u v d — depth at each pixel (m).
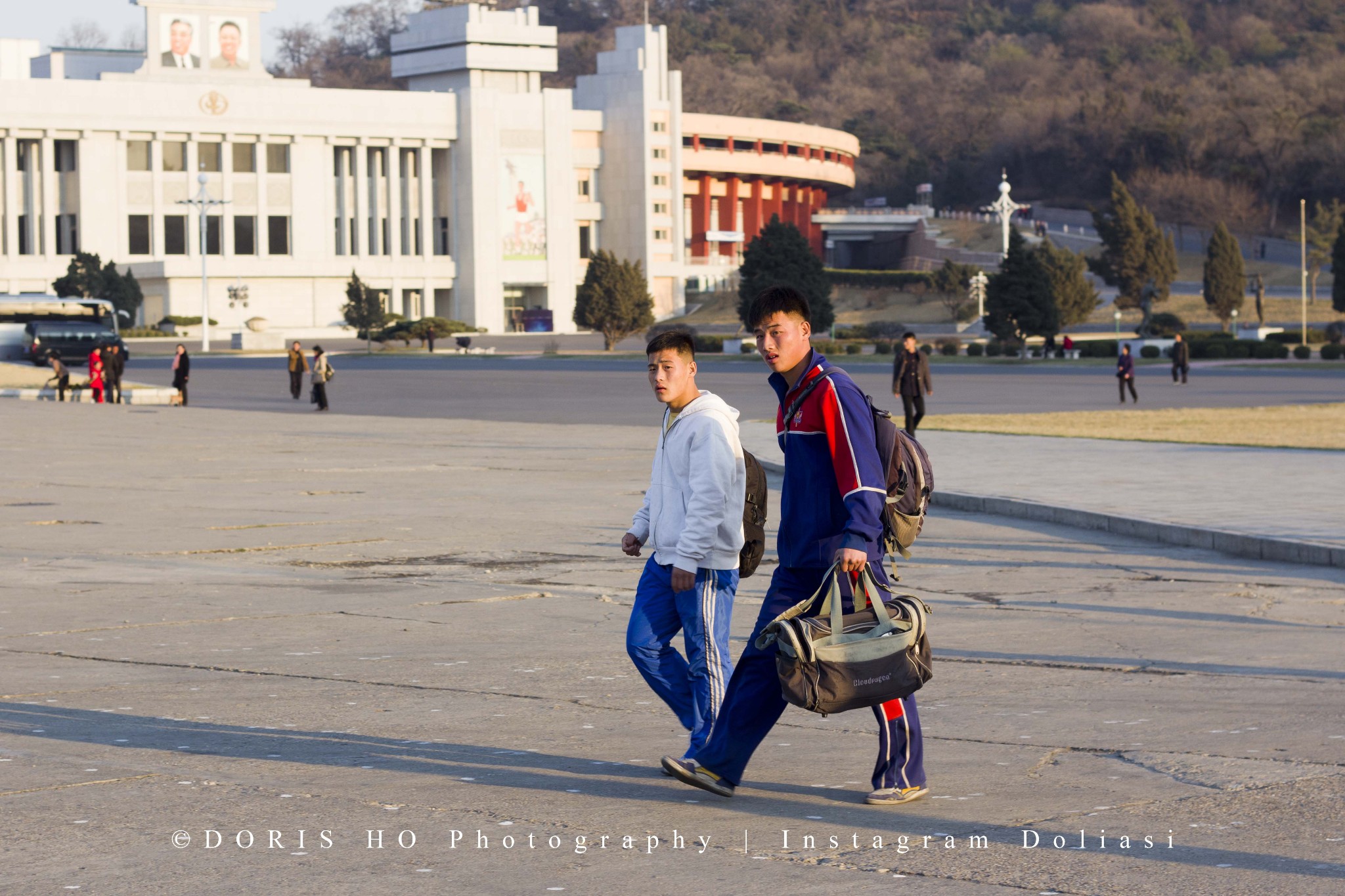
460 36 153.62
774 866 5.73
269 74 145.38
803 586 6.46
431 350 106.56
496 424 36.28
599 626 11.48
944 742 7.87
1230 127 196.62
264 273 142.25
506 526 17.84
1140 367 71.56
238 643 10.71
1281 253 177.75
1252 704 8.79
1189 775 7.12
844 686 6.08
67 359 71.50
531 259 155.50
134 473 24.39
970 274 141.25
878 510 6.17
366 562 14.97
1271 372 67.62
